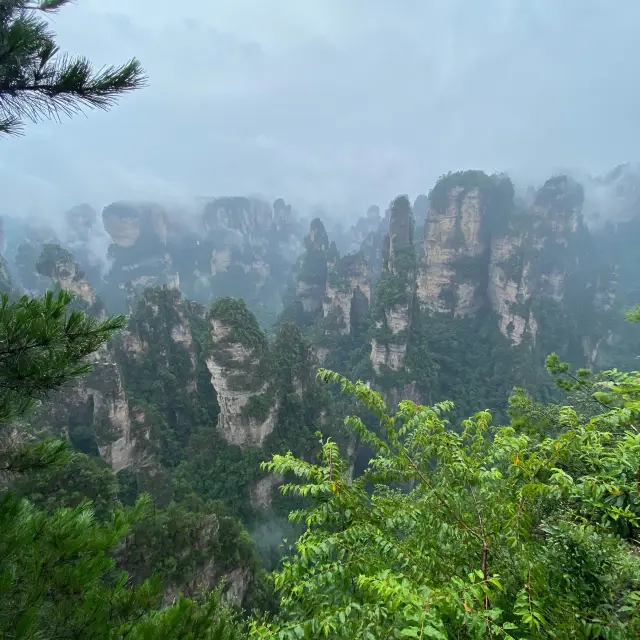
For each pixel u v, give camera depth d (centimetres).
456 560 496
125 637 420
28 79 494
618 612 428
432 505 540
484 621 341
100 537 471
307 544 466
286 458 591
